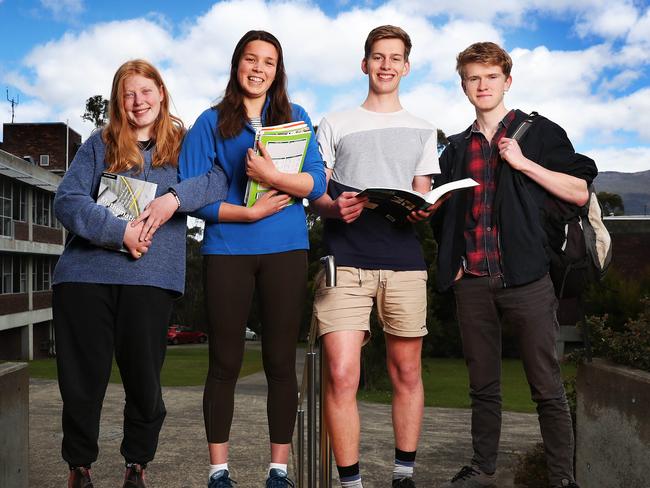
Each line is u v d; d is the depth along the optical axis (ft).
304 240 9.55
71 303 9.25
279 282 9.29
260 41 9.32
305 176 9.25
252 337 160.15
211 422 9.23
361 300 10.00
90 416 9.34
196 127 9.65
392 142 10.35
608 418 11.35
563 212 10.40
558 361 10.44
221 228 9.32
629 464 10.65
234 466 16.17
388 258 10.03
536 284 10.31
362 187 10.25
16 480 10.85
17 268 99.96
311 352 9.70
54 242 112.16
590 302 31.50
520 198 10.37
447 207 11.09
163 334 9.51
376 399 45.75
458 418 29.86
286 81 9.65
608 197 143.02
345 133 10.45
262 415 25.80
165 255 9.46
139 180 9.36
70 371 9.28
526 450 18.75
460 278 10.98
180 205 9.07
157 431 9.61
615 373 11.12
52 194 110.73
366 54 10.66
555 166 10.53
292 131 8.98
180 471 15.72
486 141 11.01
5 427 10.36
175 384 52.49
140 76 9.43
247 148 9.45
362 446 18.99
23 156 134.82
